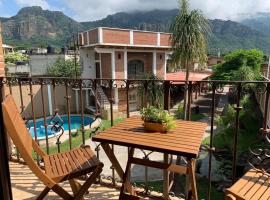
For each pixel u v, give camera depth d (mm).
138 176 6922
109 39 16625
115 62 17375
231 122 9438
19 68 22531
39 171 1740
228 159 7500
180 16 10672
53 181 1786
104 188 2648
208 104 16422
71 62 19766
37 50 27922
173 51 11312
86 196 2479
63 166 2002
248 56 13953
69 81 2846
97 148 2615
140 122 2225
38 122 13180
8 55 30484
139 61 18875
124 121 2275
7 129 1598
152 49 18688
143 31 17953
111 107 2730
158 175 6953
